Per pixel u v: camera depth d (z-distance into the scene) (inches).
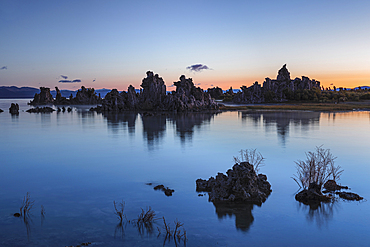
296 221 784.3
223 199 936.9
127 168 1360.7
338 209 855.1
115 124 3393.2
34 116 4936.0
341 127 2842.0
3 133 2699.3
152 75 6560.0
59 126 3277.6
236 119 3858.3
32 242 682.8
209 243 674.8
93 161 1514.5
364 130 2596.0
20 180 1198.3
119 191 1045.2
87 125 3326.8
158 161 1488.7
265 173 1235.2
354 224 762.8
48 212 863.1
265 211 851.4
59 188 1087.6
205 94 6550.2
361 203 895.1
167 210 869.8
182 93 6048.2
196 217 817.5
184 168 1348.4
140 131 2687.0
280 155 1571.1
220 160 1492.4
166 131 2664.9
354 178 1148.5
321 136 2258.9
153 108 6254.9
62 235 717.9
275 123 3280.0
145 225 771.4
